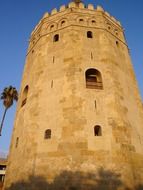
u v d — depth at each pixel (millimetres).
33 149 19188
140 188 17438
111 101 20547
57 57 24188
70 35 25219
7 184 20281
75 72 21906
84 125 18812
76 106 19812
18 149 21141
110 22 29484
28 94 24078
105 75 22375
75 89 20797
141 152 19828
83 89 20906
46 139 19219
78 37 25062
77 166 17031
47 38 27078
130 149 18781
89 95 20609
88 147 17812
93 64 22906
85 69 22344
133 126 20906
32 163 18500
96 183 16438
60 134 18859
